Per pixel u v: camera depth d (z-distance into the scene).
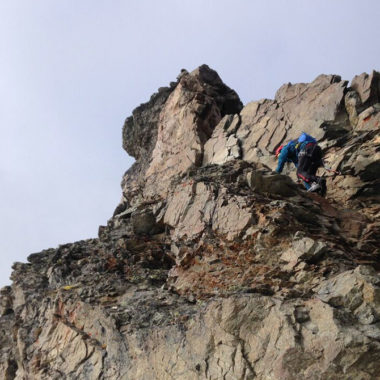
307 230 8.62
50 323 10.34
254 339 6.76
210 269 8.88
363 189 10.64
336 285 6.86
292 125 13.71
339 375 5.95
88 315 9.41
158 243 11.27
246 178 10.20
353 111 12.81
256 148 13.85
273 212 8.67
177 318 8.05
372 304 6.41
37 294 11.54
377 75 13.07
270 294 7.42
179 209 10.54
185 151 15.66
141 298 9.28
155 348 7.86
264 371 6.44
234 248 8.76
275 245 8.25
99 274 10.76
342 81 13.30
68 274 11.48
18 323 11.49
